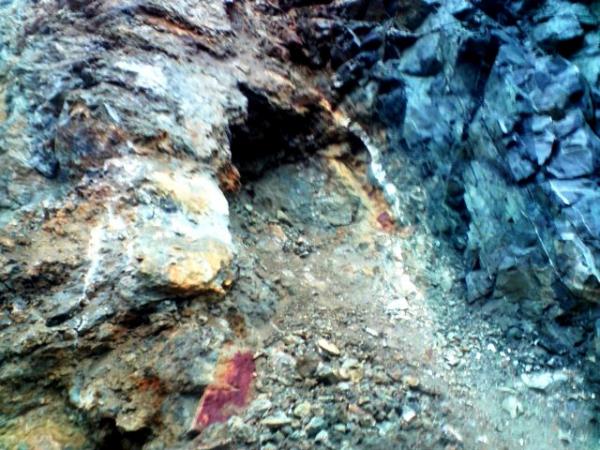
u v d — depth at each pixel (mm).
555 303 3580
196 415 2553
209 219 3074
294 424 2689
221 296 2893
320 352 3172
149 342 2635
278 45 4863
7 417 2420
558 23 3998
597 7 4027
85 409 2449
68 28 3979
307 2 5223
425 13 4652
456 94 4277
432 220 4414
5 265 2701
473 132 4113
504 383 3398
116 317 2604
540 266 3611
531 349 3619
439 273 4168
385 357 3320
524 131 3775
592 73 3865
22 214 2986
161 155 3283
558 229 3479
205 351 2664
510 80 3883
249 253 3744
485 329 3773
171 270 2705
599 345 3395
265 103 4316
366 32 4941
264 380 2871
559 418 3223
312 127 4707
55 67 3688
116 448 2529
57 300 2648
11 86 3676
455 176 4270
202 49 4250
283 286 3656
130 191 3010
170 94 3631
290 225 4270
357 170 4789
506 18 4285
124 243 2793
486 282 3914
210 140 3525
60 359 2531
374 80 4805
